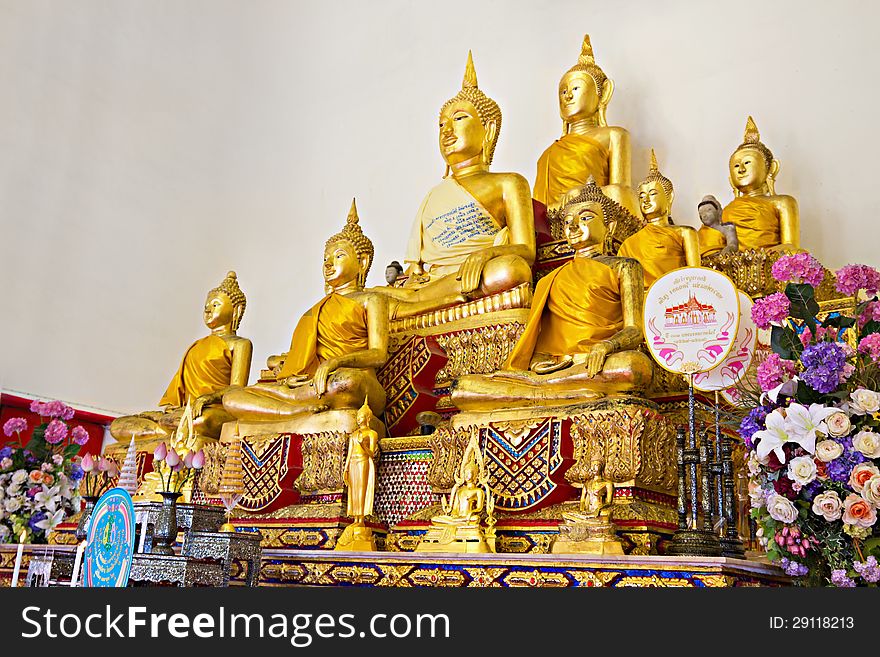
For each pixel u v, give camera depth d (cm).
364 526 422
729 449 364
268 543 451
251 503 477
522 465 407
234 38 970
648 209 602
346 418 469
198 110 921
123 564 314
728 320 368
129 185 852
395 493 460
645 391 418
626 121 762
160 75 895
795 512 313
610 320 465
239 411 509
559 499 396
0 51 781
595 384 413
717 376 381
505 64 845
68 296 791
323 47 965
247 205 938
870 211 648
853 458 308
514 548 393
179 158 895
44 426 502
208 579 329
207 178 916
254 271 918
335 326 516
